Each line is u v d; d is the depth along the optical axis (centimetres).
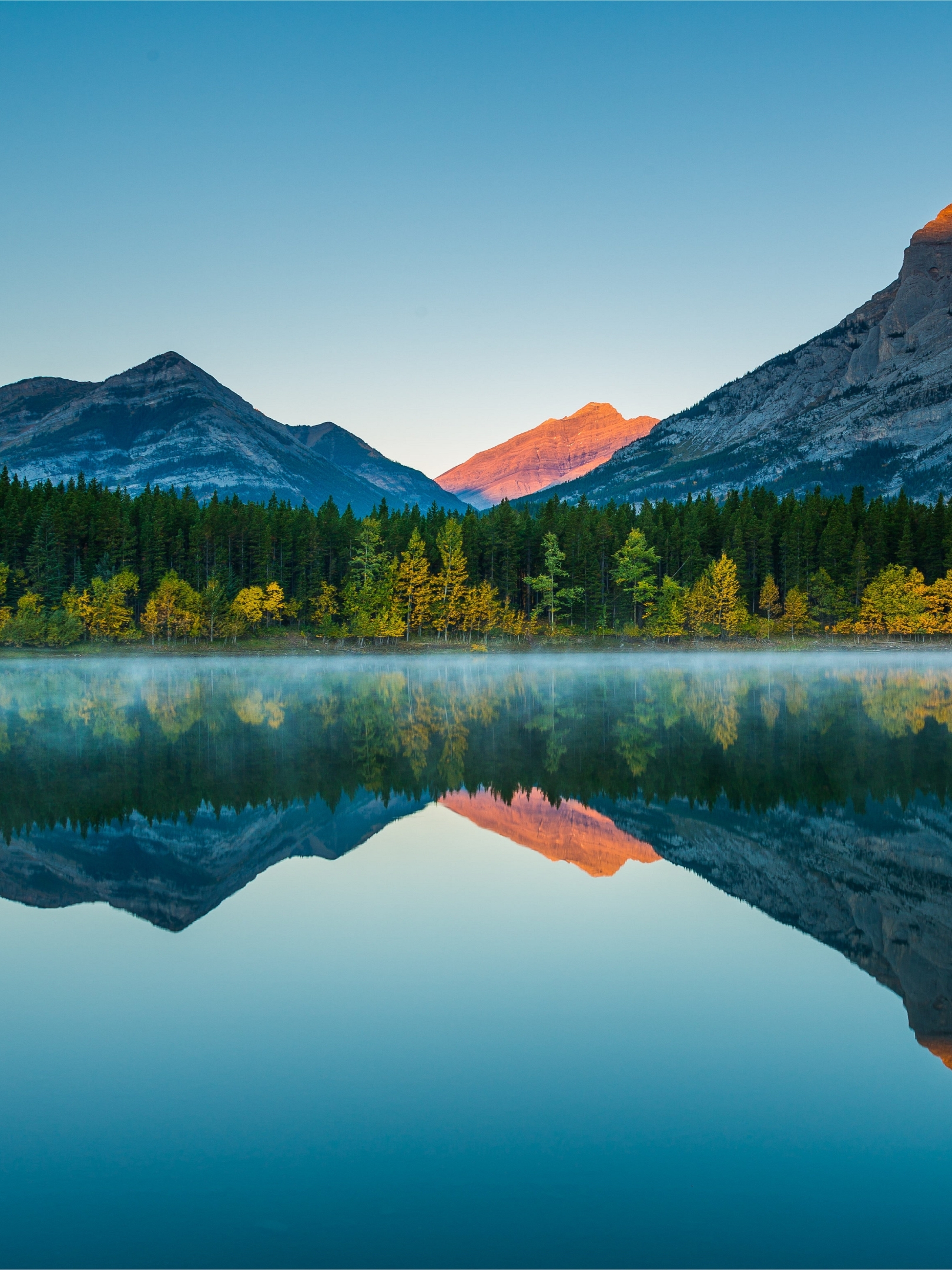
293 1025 1299
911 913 1756
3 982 1455
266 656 11875
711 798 2780
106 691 7112
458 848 2252
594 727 4481
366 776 3219
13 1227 884
